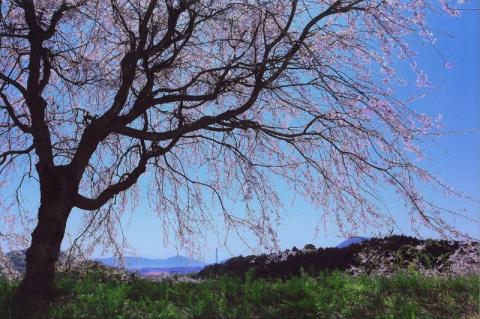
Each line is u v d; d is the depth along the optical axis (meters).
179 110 10.00
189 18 9.29
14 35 8.66
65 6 8.82
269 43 8.95
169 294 7.62
